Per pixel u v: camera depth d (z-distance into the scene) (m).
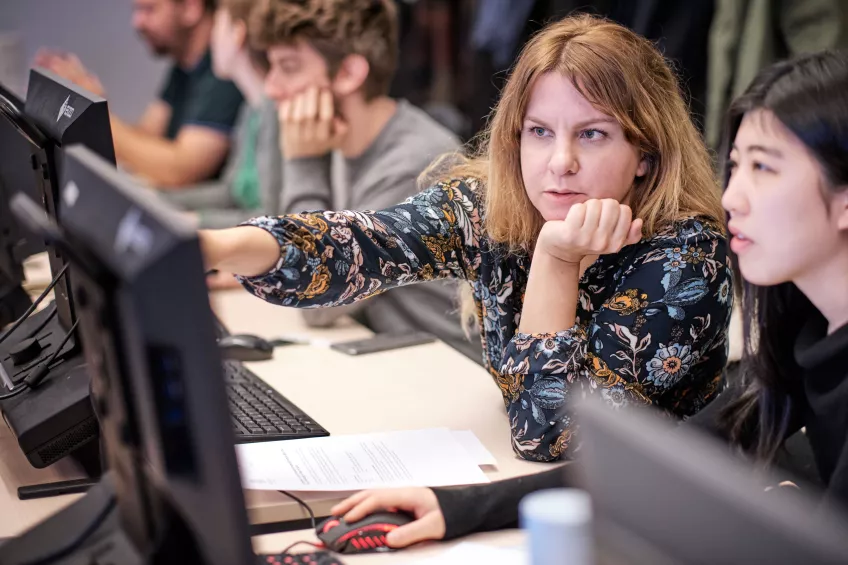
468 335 1.87
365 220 1.43
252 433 1.44
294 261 1.31
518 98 1.40
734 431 1.31
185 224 0.81
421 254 1.48
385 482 1.30
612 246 1.34
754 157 1.12
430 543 1.20
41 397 1.38
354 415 1.58
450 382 1.73
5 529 1.23
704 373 1.49
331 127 2.26
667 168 1.42
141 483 0.88
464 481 1.31
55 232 0.87
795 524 0.64
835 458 1.17
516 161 1.46
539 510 0.81
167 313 0.81
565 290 1.38
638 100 1.37
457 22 4.48
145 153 3.72
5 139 1.82
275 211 2.92
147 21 3.76
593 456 0.77
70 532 0.97
